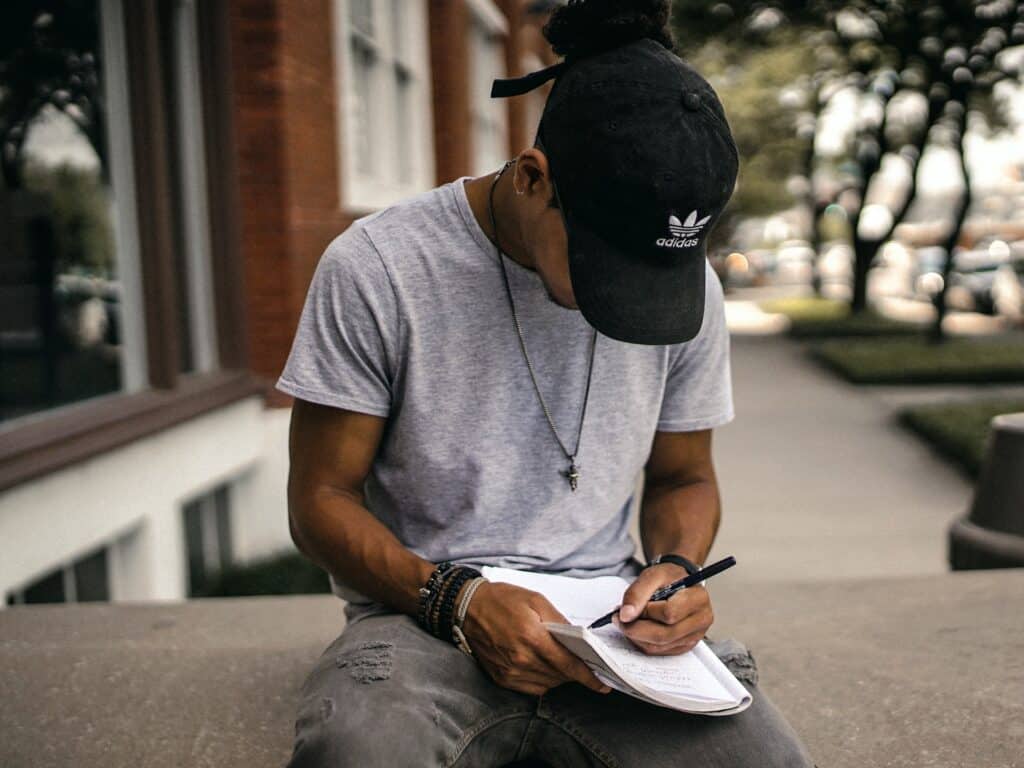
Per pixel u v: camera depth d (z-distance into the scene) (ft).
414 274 6.26
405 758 5.38
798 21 53.78
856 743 7.96
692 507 6.96
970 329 62.49
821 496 24.38
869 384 41.50
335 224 21.48
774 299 103.86
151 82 16.38
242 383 18.83
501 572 6.41
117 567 15.40
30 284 14.49
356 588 6.37
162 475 15.83
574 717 6.11
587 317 5.61
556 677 5.80
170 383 16.65
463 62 33.47
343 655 6.01
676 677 5.81
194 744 8.05
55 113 15.25
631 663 5.84
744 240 130.62
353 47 24.30
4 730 8.31
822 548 20.16
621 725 6.04
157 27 17.03
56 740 8.13
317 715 5.61
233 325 19.08
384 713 5.52
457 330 6.29
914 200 69.82
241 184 18.95
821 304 87.25
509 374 6.39
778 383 43.19
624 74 5.51
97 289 15.89
